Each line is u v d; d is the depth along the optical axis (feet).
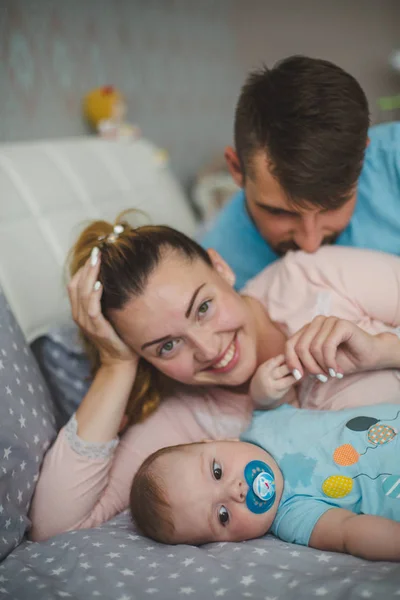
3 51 8.14
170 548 2.93
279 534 2.94
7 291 4.82
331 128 3.56
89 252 3.84
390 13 14.16
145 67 11.16
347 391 3.42
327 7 14.25
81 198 6.44
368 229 4.20
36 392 3.73
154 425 3.97
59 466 3.52
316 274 3.71
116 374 3.68
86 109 9.53
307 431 3.13
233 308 3.51
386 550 2.49
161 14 11.55
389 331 3.56
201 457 3.13
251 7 13.87
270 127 3.66
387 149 4.20
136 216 5.11
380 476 2.79
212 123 13.43
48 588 2.65
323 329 3.21
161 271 3.43
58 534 3.31
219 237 5.08
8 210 5.41
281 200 3.73
